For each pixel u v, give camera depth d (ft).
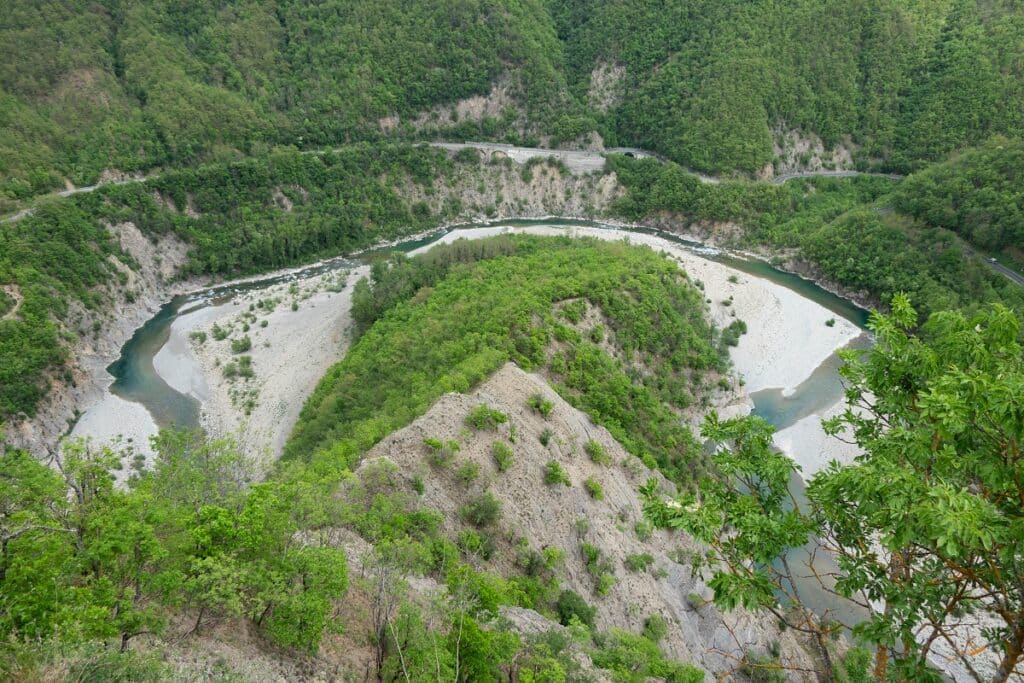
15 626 74.95
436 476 168.86
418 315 320.09
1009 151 442.50
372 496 154.30
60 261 396.57
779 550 57.98
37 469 94.73
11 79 475.31
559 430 212.23
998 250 424.05
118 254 437.17
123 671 71.82
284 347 376.48
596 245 414.82
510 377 227.81
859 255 454.81
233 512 98.37
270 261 502.38
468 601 113.09
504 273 349.00
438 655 89.86
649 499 64.23
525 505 174.19
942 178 460.55
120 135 495.82
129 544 85.51
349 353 328.29
